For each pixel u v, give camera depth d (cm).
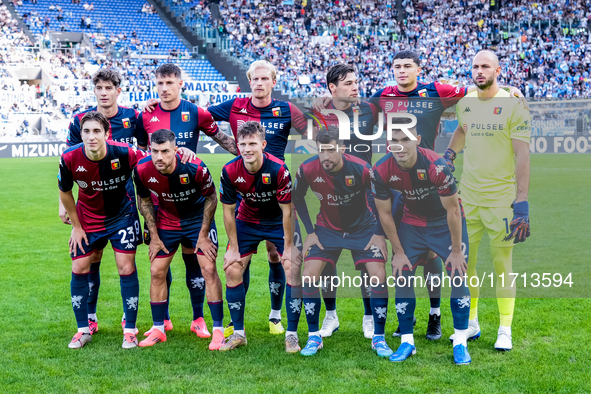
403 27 3022
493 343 377
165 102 420
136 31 2916
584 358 346
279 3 3088
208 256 381
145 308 472
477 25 3030
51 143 2108
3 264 605
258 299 494
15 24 2619
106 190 377
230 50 2770
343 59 2795
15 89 2269
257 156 352
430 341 384
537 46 2875
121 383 317
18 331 406
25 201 1054
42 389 310
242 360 353
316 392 303
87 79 2439
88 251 384
